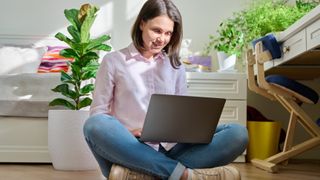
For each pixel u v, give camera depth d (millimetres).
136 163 1342
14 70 3082
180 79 1662
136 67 1572
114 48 3449
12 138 2646
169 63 1614
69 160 2354
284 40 2299
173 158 1513
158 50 1517
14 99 2633
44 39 3424
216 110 1365
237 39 3084
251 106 3326
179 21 1514
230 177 1378
